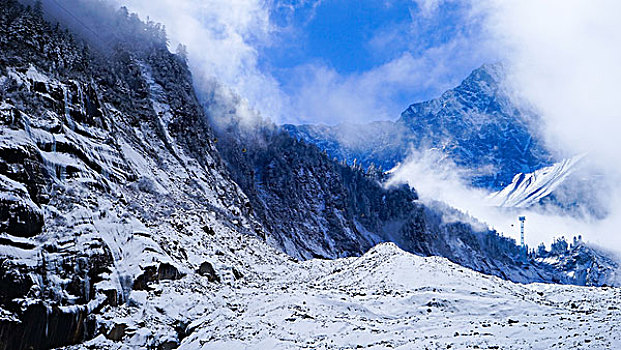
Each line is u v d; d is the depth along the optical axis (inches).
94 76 2554.1
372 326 1296.8
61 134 1686.8
